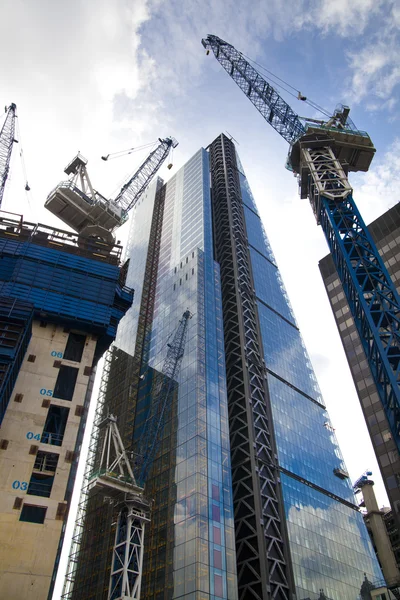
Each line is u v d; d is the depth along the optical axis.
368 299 66.69
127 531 74.25
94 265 90.31
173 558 79.31
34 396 71.06
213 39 119.25
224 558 78.81
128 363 127.12
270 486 103.56
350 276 70.31
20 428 67.44
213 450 91.44
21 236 91.75
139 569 71.75
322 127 92.69
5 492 61.66
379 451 116.75
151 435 100.50
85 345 80.62
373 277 68.06
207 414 95.81
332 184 83.62
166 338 118.69
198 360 103.62
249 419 112.31
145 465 91.94
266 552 91.75
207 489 84.62
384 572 123.56
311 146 89.75
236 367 124.50
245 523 97.81
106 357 138.12
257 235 178.25
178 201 169.62
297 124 99.50
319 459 123.50
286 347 145.00
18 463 64.38
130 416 112.00
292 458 114.31
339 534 111.50
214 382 103.31
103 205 116.94
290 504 103.50
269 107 105.56
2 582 55.44
